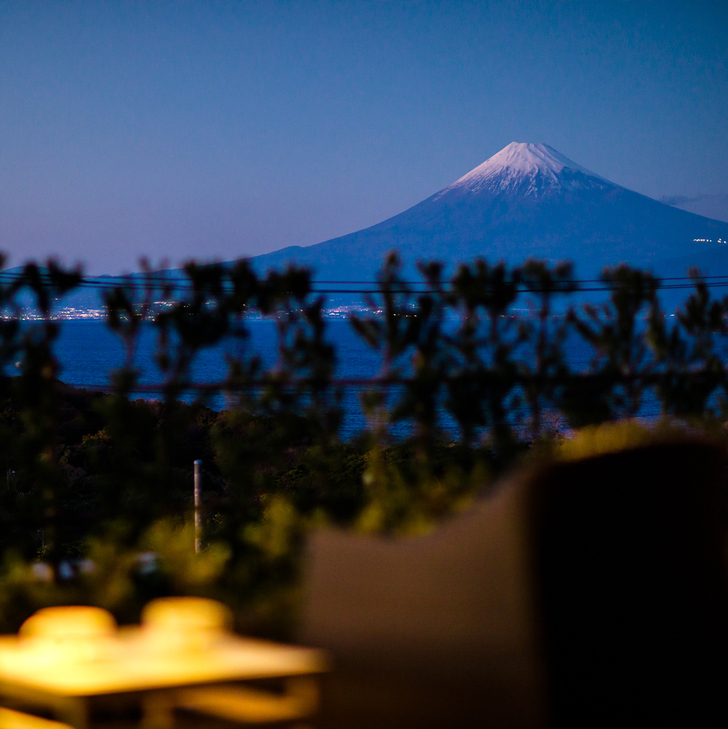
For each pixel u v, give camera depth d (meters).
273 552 3.66
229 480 3.63
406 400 4.01
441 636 2.03
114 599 3.38
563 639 1.85
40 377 3.28
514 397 4.24
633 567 1.94
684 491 2.03
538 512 1.83
